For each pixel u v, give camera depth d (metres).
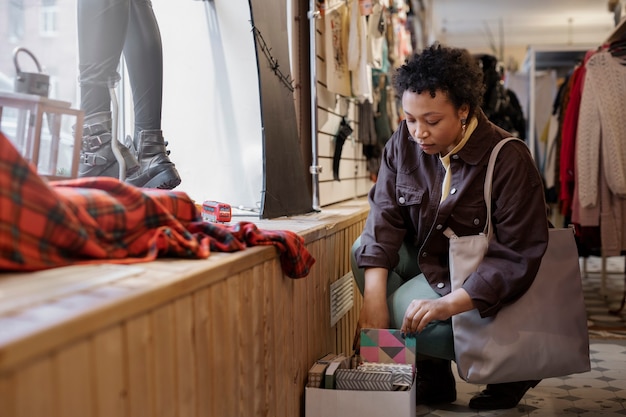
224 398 1.20
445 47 1.72
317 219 2.20
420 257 1.93
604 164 3.20
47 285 0.91
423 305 1.72
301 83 2.82
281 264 1.53
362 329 1.78
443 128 1.70
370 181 4.24
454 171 1.83
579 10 7.94
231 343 1.23
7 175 0.94
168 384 0.99
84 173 1.77
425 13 7.41
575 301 1.83
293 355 1.63
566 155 3.71
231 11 2.43
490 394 2.12
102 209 1.13
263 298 1.41
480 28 9.05
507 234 1.79
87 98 1.78
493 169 1.79
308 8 2.82
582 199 3.29
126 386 0.87
